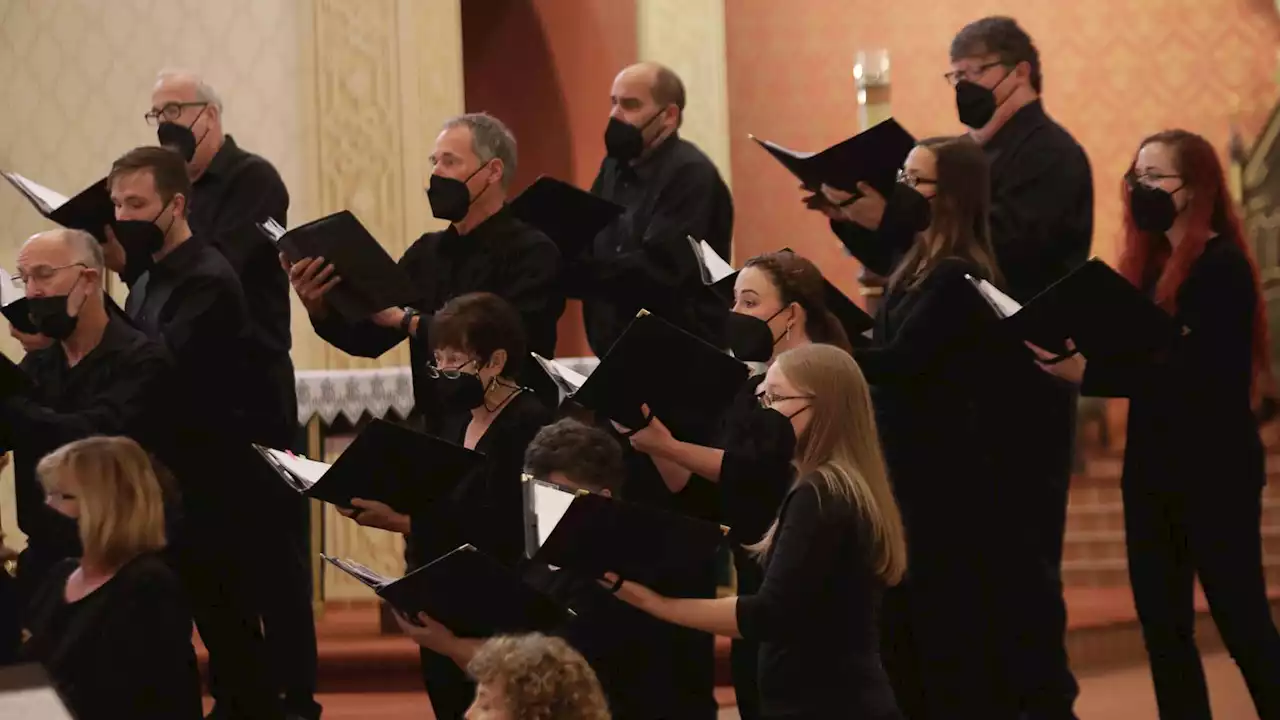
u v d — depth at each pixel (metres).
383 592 9.78
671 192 14.48
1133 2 28.12
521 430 11.94
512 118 27.75
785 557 9.17
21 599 13.07
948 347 12.44
